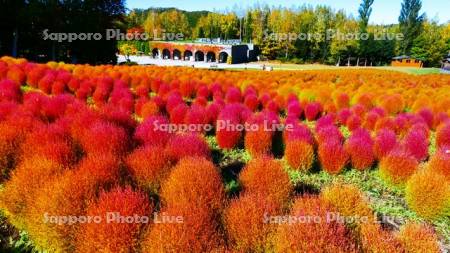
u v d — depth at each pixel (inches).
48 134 216.1
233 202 154.3
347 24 2437.3
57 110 321.7
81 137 235.1
